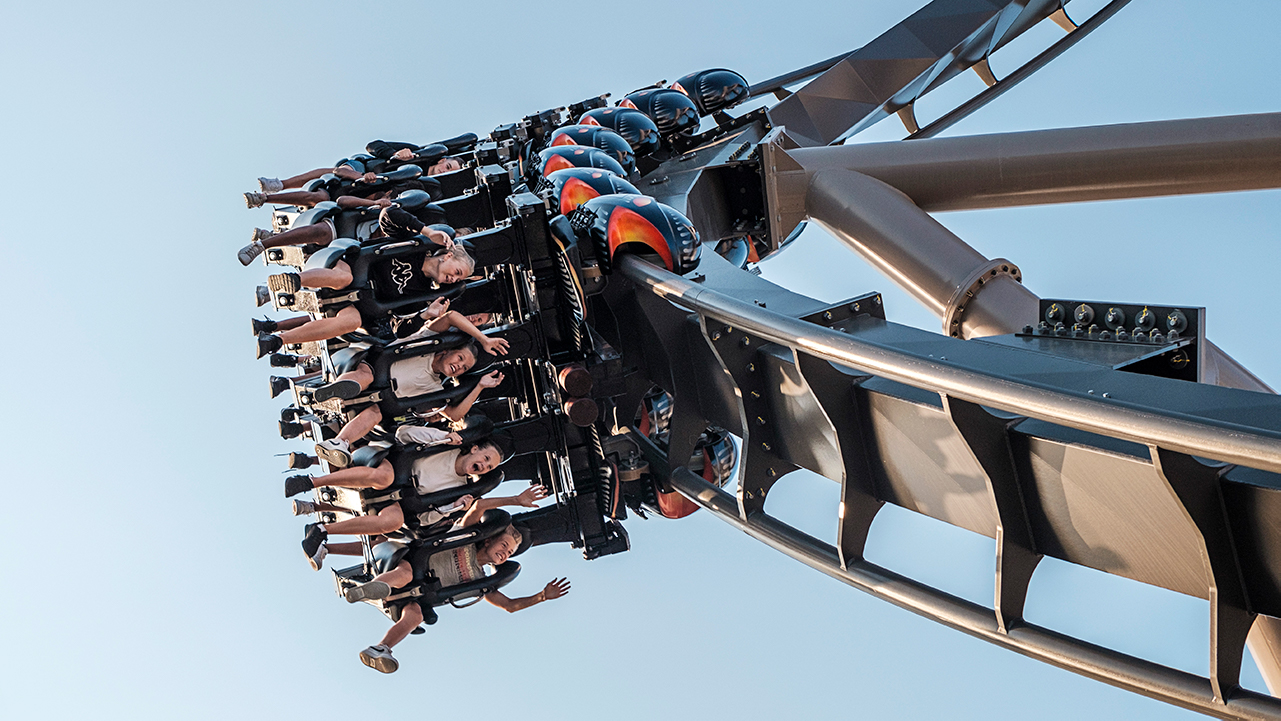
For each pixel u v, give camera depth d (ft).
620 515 38.60
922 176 49.78
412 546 35.24
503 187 48.57
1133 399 20.20
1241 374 34.50
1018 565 23.34
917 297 44.62
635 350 37.99
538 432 38.04
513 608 36.94
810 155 50.60
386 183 51.29
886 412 26.02
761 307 27.43
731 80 68.44
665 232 34.91
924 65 69.62
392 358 33.99
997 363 23.07
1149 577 21.57
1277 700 19.38
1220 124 48.19
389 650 34.40
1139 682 21.03
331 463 33.60
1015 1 70.49
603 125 56.29
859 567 27.27
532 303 37.55
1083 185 49.39
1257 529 19.19
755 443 30.81
